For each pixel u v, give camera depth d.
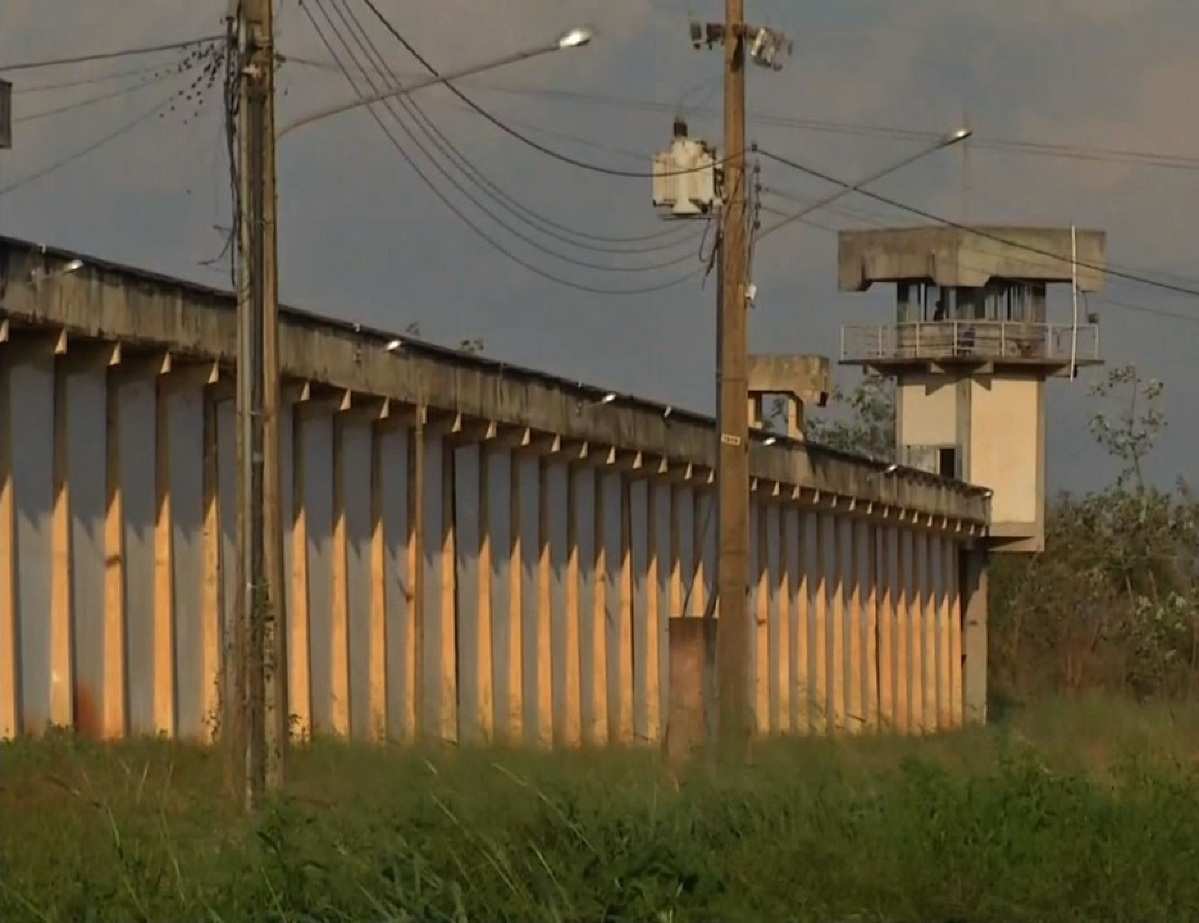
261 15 39.50
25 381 45.41
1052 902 29.11
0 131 41.16
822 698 90.75
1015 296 114.12
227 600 53.03
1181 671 135.88
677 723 47.53
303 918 24.56
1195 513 150.12
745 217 54.62
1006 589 143.12
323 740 51.34
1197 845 31.09
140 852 26.84
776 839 30.27
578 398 69.00
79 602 47.31
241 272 39.66
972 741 49.12
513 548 66.69
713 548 83.00
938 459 115.00
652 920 26.70
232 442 53.66
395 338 58.28
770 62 55.00
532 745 54.03
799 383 88.88
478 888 26.38
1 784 36.16
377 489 59.31
